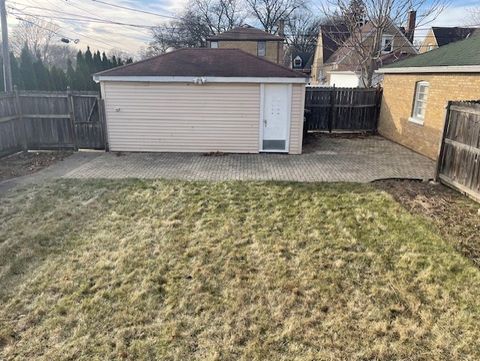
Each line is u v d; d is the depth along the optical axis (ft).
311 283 14.07
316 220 19.79
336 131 49.80
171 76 33.99
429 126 35.58
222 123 35.68
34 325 11.80
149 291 13.53
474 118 22.80
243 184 25.96
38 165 31.73
